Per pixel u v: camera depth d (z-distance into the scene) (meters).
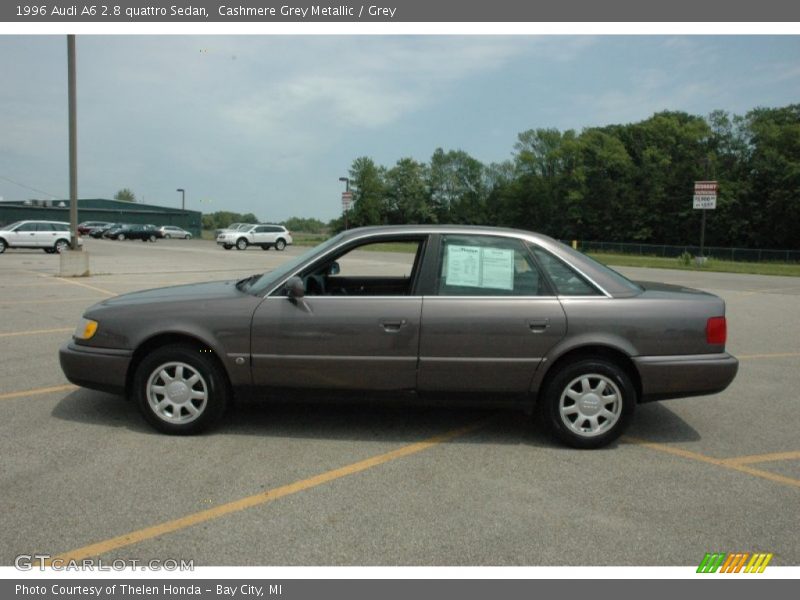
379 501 3.71
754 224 59.19
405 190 98.06
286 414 5.29
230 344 4.56
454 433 4.93
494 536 3.33
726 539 3.35
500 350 4.49
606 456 4.50
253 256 31.31
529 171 84.75
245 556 3.12
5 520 3.40
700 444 4.80
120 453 4.36
